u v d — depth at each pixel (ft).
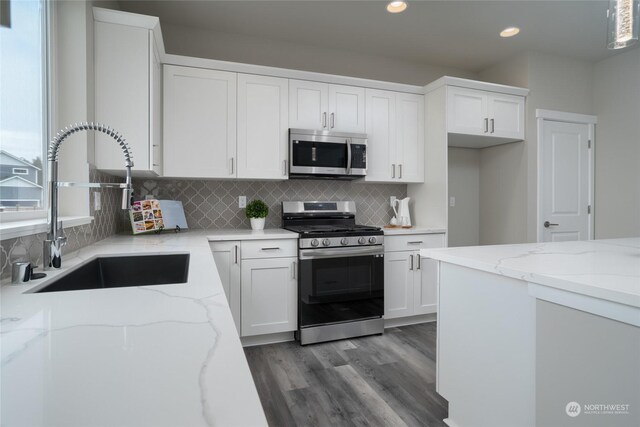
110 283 5.35
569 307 3.61
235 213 10.27
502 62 12.30
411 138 11.14
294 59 10.89
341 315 9.16
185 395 1.46
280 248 8.86
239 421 1.28
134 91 7.04
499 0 8.64
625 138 11.59
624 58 11.60
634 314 3.02
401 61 12.17
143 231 8.30
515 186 11.87
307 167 9.62
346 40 10.71
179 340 2.08
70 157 6.32
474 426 5.02
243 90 9.25
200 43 9.99
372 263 9.49
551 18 9.46
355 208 11.37
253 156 9.34
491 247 5.94
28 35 5.22
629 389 3.08
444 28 9.98
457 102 10.55
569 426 3.63
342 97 10.23
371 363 7.80
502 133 11.18
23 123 5.07
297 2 8.64
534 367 4.06
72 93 6.29
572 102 12.09
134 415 1.31
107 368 1.72
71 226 5.25
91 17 6.66
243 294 8.57
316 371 7.43
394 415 5.91
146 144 7.11
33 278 3.77
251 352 8.40
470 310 5.09
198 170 8.85
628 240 6.89
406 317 10.41
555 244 6.30
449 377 5.53
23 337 2.13
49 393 1.48
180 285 3.47
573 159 12.10
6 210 4.63
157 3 8.60
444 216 10.51
